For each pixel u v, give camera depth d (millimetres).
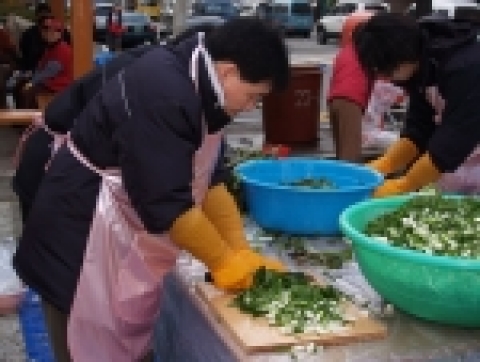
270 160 2959
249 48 1688
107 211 1812
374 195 2594
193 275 2158
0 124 6129
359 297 2049
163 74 1714
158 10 17078
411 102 2984
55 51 6949
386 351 1738
